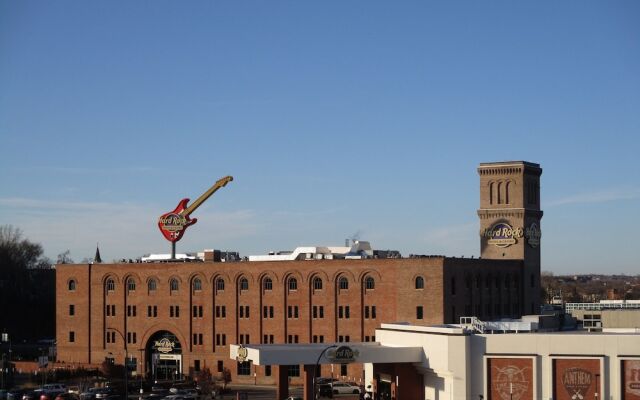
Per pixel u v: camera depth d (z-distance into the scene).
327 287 160.25
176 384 154.50
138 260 189.88
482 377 106.56
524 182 180.50
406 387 115.19
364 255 170.50
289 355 113.44
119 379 162.50
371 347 112.88
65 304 178.12
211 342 167.62
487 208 182.62
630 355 101.75
